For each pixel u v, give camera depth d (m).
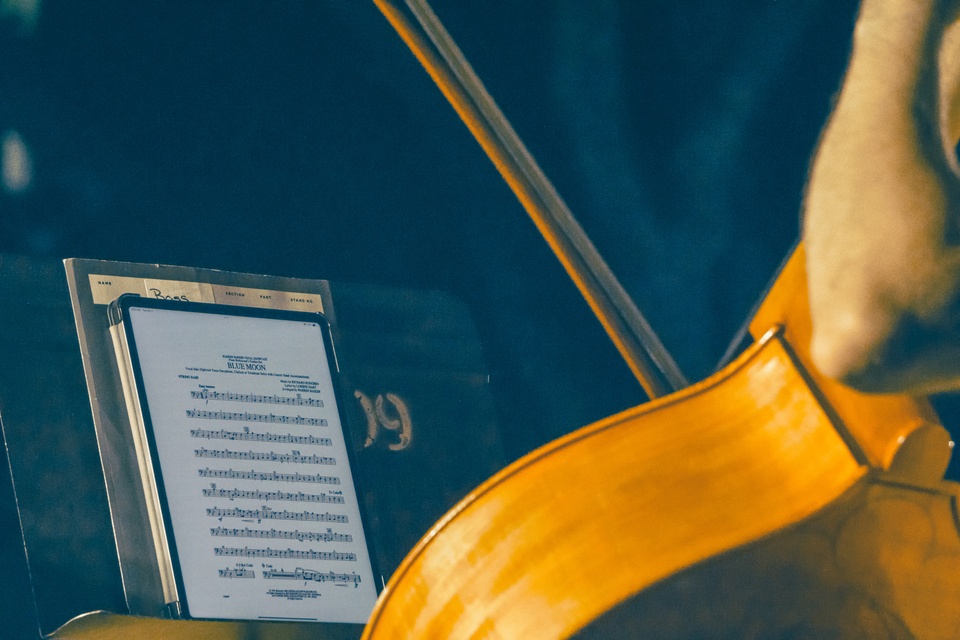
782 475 2.04
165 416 2.45
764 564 2.01
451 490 2.68
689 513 2.05
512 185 2.45
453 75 2.46
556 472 2.09
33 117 3.30
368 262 3.41
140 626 2.38
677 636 2.04
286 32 3.45
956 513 2.00
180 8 3.41
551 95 3.33
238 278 2.59
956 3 1.58
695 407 2.09
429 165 3.45
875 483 1.99
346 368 2.67
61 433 2.44
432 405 2.71
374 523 2.60
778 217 3.25
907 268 1.47
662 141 3.30
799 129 3.25
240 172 3.40
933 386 1.59
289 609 2.43
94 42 3.36
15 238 3.25
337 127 3.45
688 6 3.27
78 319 2.46
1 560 2.99
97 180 3.31
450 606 2.11
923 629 2.04
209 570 2.41
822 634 2.04
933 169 1.49
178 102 3.39
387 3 2.46
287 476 2.49
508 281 3.39
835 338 1.55
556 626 2.05
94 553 2.41
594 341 3.35
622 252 3.28
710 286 3.25
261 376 2.53
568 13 3.32
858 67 1.59
